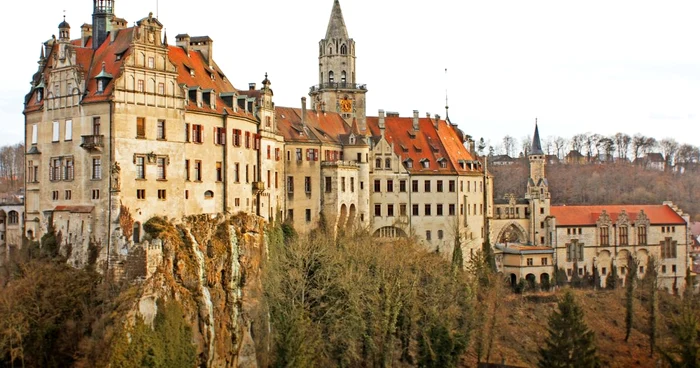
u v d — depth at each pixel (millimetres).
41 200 98562
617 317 146250
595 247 172625
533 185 173375
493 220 170875
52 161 97062
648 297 150750
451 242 153125
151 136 94125
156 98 94750
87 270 91125
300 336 93000
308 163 129625
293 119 133250
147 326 85875
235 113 106875
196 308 92375
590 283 170500
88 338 84062
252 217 108000
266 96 117500
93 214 91875
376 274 108188
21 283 87250
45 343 85000
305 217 128875
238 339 98875
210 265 97375
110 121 90812
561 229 169750
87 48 98562
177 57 106062
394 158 148500
